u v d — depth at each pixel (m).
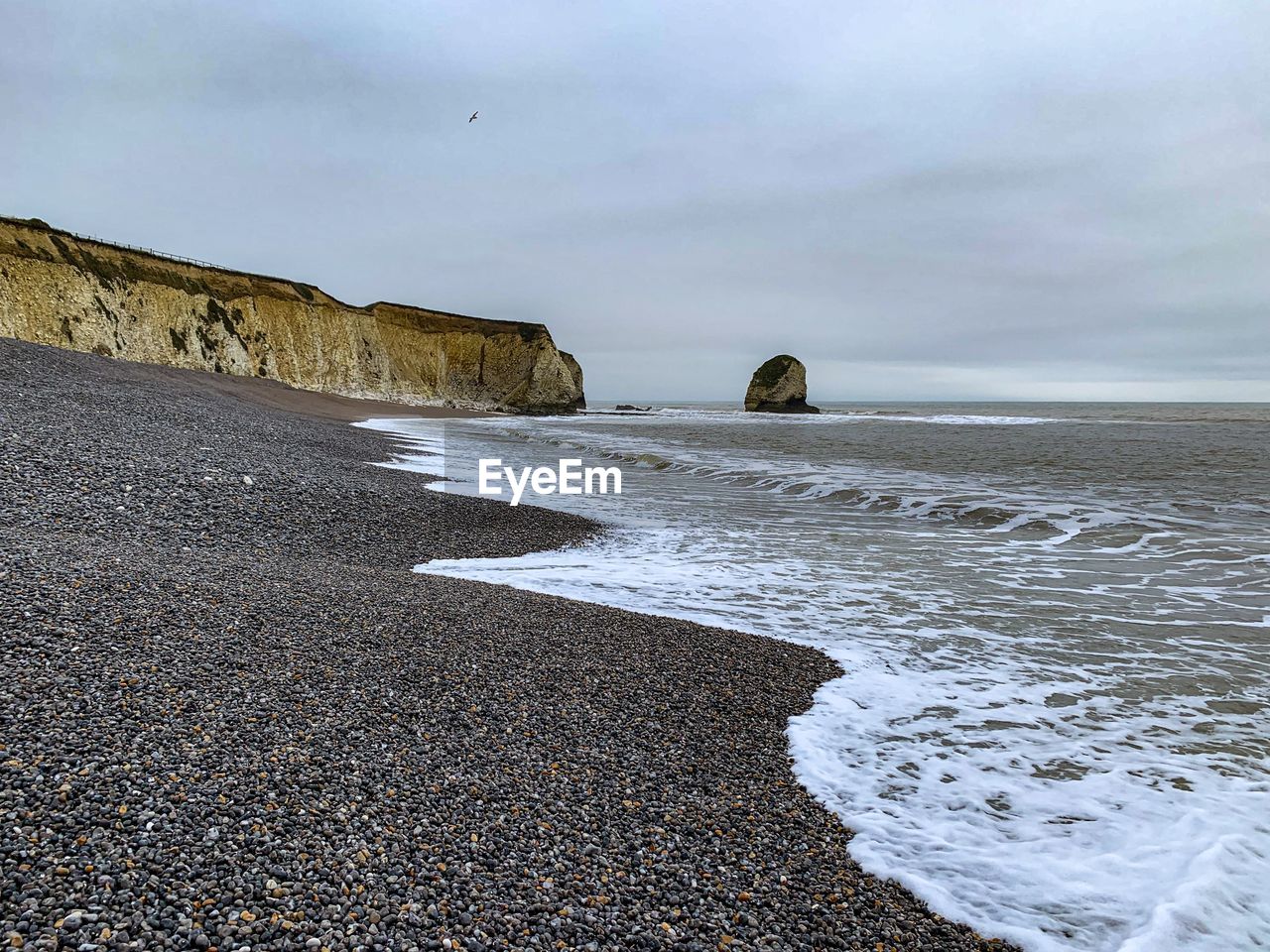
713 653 6.21
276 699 4.20
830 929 3.02
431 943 2.60
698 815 3.78
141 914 2.49
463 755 3.99
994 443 34.09
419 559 9.53
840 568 9.77
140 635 4.72
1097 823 3.87
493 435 38.19
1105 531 12.46
